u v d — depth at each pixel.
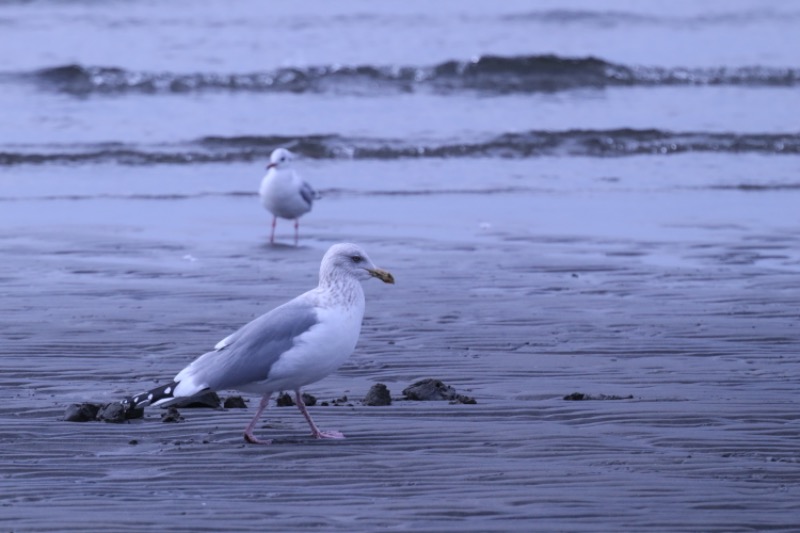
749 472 8.03
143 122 31.14
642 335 13.10
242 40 44.56
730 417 9.50
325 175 25.97
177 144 28.17
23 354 11.86
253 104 34.16
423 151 28.30
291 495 7.52
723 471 8.05
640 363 11.80
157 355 12.05
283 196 19.31
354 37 46.19
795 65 43.66
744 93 38.03
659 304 14.83
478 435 8.93
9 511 7.12
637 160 28.44
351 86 36.94
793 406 9.88
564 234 19.94
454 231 20.17
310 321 8.69
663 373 11.35
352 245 8.98
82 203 22.44
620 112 34.59
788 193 24.52
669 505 7.31
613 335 13.10
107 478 7.86
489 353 12.24
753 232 20.20
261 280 16.33
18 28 45.16
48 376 11.03
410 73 37.75
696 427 9.23
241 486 7.70
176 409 9.60
